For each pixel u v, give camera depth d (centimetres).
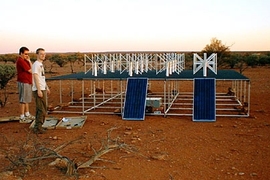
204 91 1046
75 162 606
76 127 906
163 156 640
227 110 1167
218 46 3500
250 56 3822
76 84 2178
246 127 910
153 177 545
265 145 733
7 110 1198
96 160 620
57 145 731
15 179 525
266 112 1128
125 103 1053
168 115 1084
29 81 962
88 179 532
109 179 534
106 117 1059
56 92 1744
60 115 1099
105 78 1100
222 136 813
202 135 824
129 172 566
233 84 1725
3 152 673
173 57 1492
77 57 4828
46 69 3597
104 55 1850
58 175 544
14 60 4491
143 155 659
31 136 814
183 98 1498
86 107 1251
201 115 998
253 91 1697
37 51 832
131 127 906
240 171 574
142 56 1555
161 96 1523
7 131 876
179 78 1088
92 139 782
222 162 621
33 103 1353
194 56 1283
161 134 836
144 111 1029
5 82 1736
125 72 1520
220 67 3519
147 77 1134
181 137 805
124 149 691
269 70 3381
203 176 550
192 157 650
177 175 553
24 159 561
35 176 540
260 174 561
